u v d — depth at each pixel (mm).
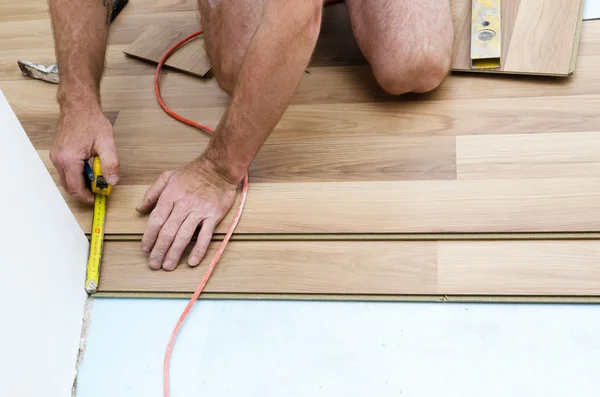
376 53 1726
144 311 1472
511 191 1543
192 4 2215
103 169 1567
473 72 1820
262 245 1532
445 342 1336
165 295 1480
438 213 1526
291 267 1485
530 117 1695
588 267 1394
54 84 2033
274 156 1706
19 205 1242
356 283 1439
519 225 1478
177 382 1354
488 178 1578
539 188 1539
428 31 1679
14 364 1173
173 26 2135
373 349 1344
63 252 1425
